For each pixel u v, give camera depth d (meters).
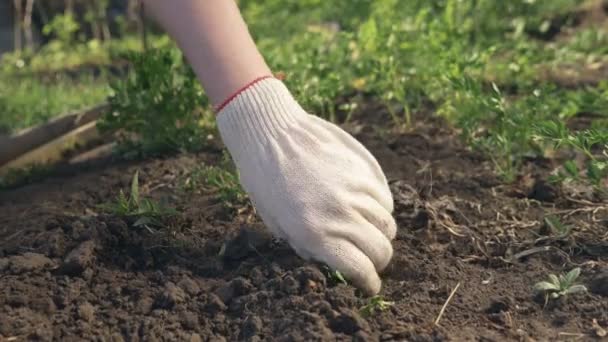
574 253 1.15
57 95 1.99
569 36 2.31
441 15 2.22
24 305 1.06
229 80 1.07
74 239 1.16
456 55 1.60
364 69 1.70
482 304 1.06
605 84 1.60
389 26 1.77
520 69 1.75
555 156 1.44
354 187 1.06
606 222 1.21
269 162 1.06
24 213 1.31
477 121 1.47
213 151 1.51
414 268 1.12
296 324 1.00
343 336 0.99
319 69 1.68
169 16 1.08
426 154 1.46
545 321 1.03
